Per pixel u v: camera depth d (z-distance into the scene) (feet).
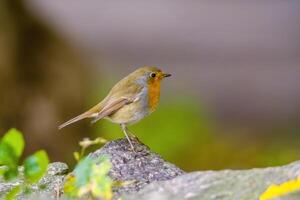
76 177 16.47
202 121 56.34
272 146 56.18
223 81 72.23
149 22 79.97
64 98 43.70
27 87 42.75
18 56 43.09
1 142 17.19
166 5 80.74
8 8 43.34
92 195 17.74
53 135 42.73
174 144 52.29
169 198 17.60
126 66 74.23
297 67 74.49
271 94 70.38
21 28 43.70
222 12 80.48
